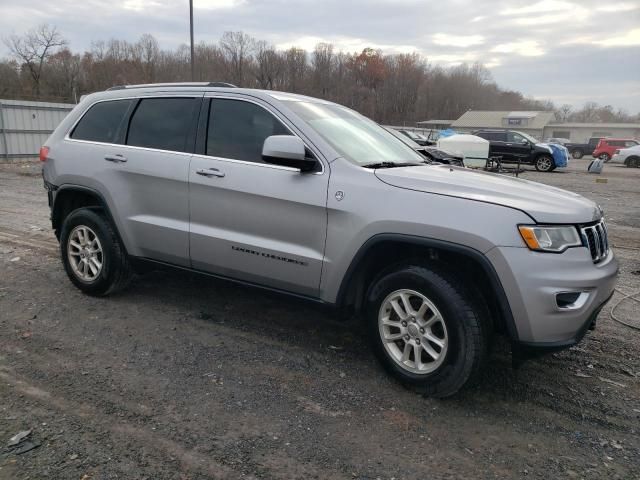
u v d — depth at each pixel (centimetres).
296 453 275
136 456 268
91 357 374
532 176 2102
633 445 293
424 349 330
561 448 288
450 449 284
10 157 2031
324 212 348
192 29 2361
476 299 316
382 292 341
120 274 472
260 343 405
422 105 9050
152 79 5997
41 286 517
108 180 451
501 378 362
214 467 262
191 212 409
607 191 1552
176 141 423
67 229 486
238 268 392
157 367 362
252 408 315
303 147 346
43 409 306
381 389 342
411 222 318
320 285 358
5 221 841
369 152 389
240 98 403
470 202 310
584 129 7731
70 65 5984
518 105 11725
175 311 463
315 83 7094
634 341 430
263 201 372
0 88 5431
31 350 382
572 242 307
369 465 268
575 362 390
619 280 600
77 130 489
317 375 358
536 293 295
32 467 256
